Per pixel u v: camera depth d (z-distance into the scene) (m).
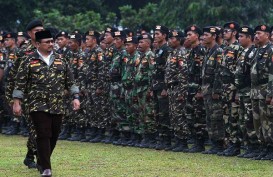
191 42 22.95
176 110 23.12
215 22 43.53
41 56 16.92
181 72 22.94
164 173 17.80
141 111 24.73
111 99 25.95
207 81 22.23
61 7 52.28
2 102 30.22
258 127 20.69
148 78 24.31
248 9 44.31
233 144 21.81
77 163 19.89
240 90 21.20
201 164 19.62
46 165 16.66
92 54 27.00
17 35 28.62
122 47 25.77
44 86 16.72
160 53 23.86
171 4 46.09
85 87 27.30
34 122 16.73
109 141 26.47
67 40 28.02
